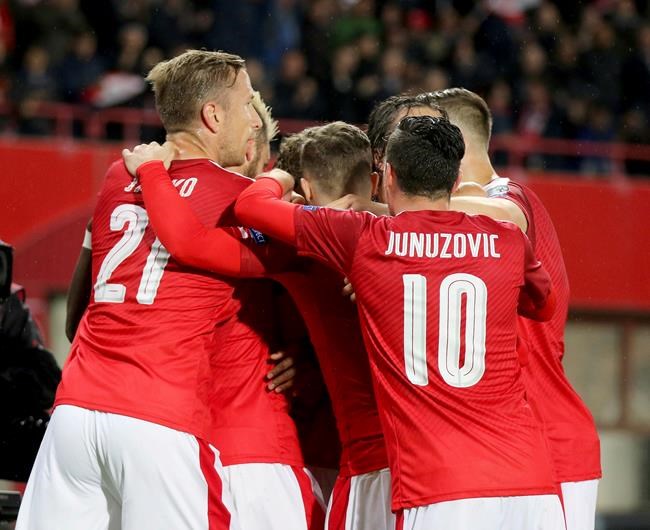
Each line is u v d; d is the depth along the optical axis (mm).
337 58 46281
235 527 13617
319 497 14852
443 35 48688
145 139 43406
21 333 16734
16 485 29125
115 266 13633
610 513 43781
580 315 43875
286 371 14602
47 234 39531
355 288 12797
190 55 14289
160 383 13141
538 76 48781
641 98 49594
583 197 43312
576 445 14539
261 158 15203
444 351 12438
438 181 12883
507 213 13766
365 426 13781
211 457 13398
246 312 14430
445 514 12109
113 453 13000
